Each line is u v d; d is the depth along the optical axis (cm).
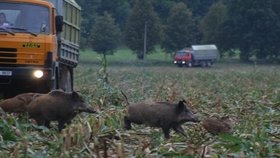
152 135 2184
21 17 3216
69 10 3906
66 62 3859
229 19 18500
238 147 1880
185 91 4741
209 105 3534
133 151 1850
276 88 5478
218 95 4438
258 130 2134
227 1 18975
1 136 1955
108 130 2169
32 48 3170
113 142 1917
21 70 3153
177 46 18488
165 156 1798
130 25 17562
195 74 9981
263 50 18400
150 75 9075
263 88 5575
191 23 18662
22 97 2388
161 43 18450
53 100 2311
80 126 1920
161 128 2347
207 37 18962
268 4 18225
